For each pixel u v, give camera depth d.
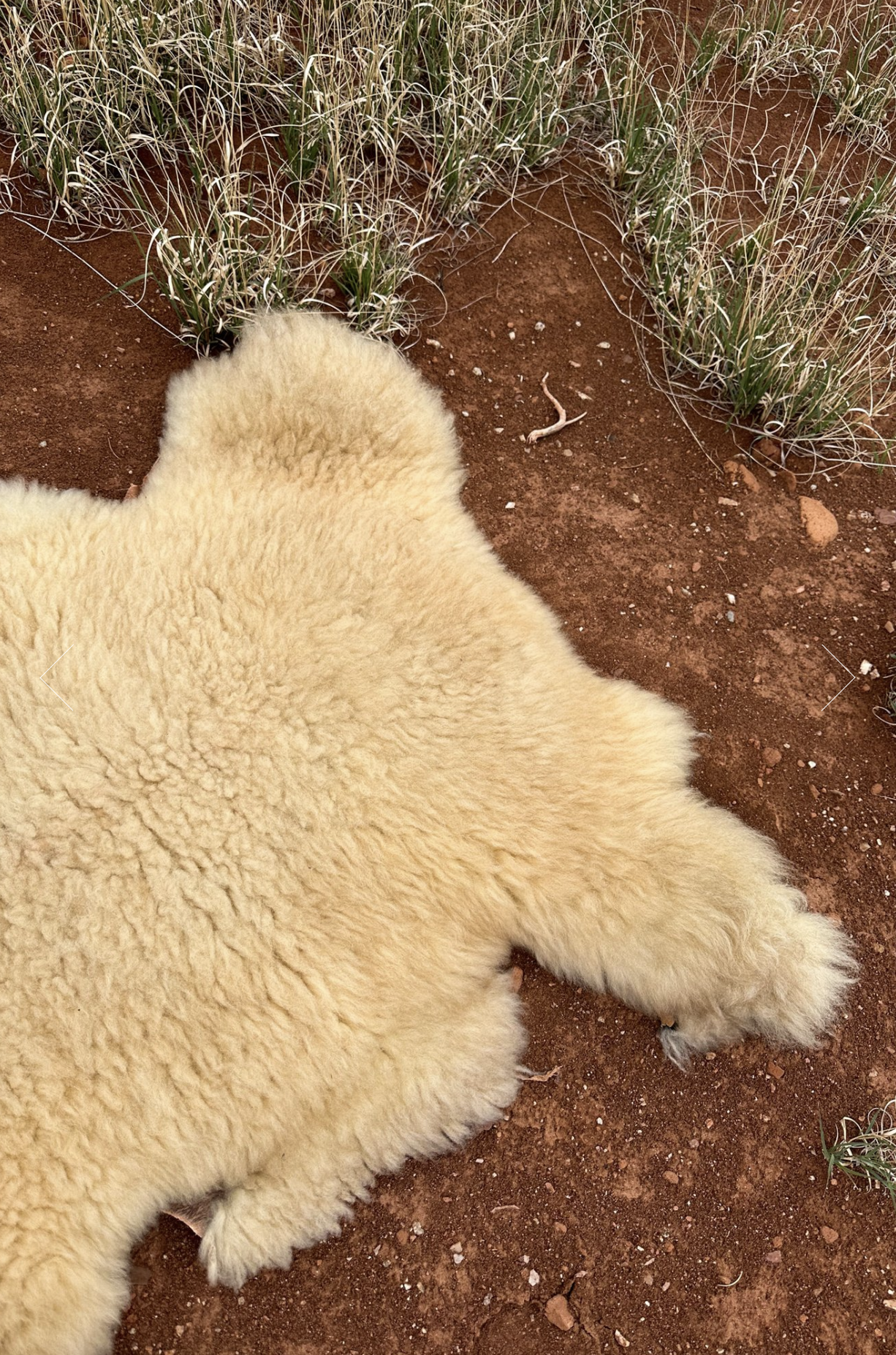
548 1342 2.29
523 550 3.26
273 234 3.44
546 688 2.85
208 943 2.35
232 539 2.87
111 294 3.44
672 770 2.85
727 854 2.68
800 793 2.98
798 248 3.81
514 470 3.42
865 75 4.76
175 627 2.68
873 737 3.12
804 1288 2.41
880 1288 2.45
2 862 2.33
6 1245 2.09
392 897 2.53
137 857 2.39
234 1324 2.25
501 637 2.89
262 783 2.52
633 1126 2.52
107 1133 2.20
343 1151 2.35
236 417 3.12
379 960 2.47
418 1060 2.44
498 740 2.72
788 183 4.10
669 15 4.83
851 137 4.70
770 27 4.86
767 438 3.65
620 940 2.61
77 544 2.82
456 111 3.87
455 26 3.98
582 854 2.66
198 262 3.23
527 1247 2.37
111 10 3.68
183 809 2.45
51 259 3.45
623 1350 2.30
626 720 2.89
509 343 3.69
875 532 3.54
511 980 2.64
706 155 4.42
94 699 2.55
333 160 3.58
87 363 3.29
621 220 4.13
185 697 2.58
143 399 3.28
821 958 2.61
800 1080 2.62
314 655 2.70
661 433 3.62
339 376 3.21
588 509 3.39
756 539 3.44
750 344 3.51
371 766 2.60
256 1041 2.32
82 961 2.27
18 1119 2.15
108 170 3.64
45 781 2.43
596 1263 2.37
